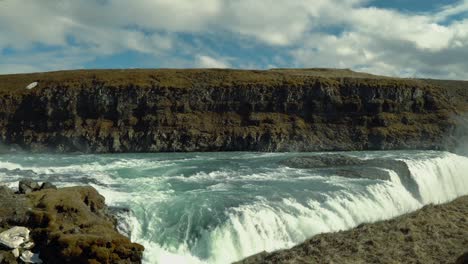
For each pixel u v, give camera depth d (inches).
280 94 3115.2
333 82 3186.5
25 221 620.4
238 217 741.9
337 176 1173.7
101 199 743.7
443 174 1417.3
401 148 2805.1
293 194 924.6
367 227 873.5
